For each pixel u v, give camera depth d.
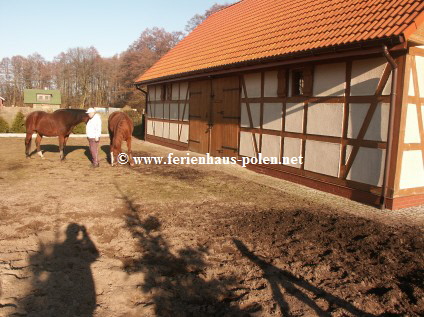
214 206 6.27
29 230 4.86
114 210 5.89
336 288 3.57
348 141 6.83
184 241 4.67
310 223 5.41
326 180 7.34
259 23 10.77
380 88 6.20
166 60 15.80
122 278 3.63
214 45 12.16
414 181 6.37
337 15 7.60
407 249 4.49
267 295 3.42
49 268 3.79
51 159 11.07
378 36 5.71
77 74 61.66
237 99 10.17
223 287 3.55
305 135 7.81
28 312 3.00
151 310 3.11
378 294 3.46
